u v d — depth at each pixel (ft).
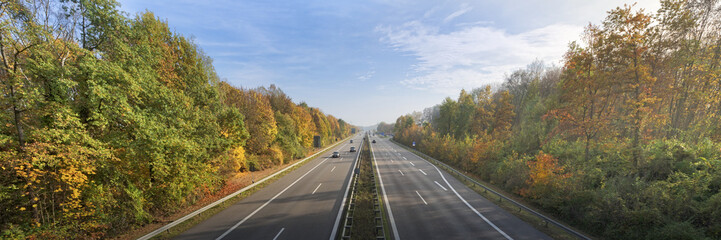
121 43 36.73
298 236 37.96
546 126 89.66
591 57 62.13
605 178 49.73
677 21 56.85
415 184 76.38
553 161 56.13
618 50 58.90
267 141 111.65
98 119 34.68
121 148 39.60
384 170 103.86
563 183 49.39
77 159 31.58
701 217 32.55
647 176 46.98
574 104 65.82
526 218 46.21
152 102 43.60
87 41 37.81
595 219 39.42
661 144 53.16
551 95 95.14
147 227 41.11
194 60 59.52
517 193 62.23
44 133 29.50
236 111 63.41
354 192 64.85
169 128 44.50
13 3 28.25
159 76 46.16
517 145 91.50
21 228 30.68
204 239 36.86
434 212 49.93
